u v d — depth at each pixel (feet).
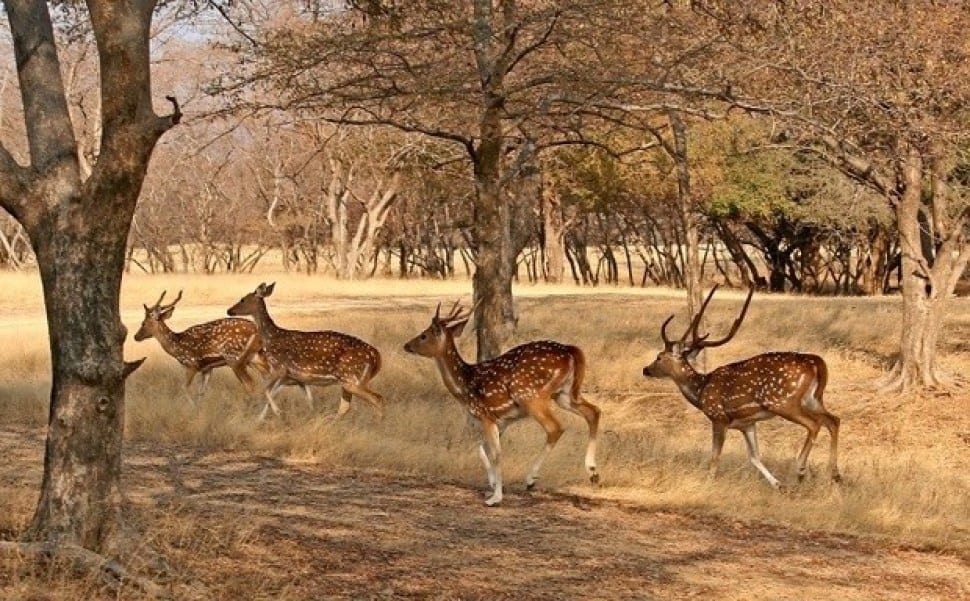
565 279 210.59
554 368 34.42
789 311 88.94
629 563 27.91
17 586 20.21
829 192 111.34
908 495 37.27
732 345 72.74
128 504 23.99
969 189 62.59
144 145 21.70
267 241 191.83
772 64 38.47
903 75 44.34
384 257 235.81
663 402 58.85
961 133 43.73
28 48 22.63
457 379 34.81
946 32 45.01
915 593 27.37
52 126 22.40
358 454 39.83
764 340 74.18
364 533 28.60
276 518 29.53
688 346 39.63
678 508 34.73
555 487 36.27
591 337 75.10
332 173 147.23
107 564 21.47
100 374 22.13
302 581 23.66
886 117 41.93
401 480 36.70
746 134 77.66
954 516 35.73
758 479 38.40
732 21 38.83
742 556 29.53
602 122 47.50
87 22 33.17
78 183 22.34
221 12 35.83
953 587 28.17
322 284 133.69
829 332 76.38
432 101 42.04
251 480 35.40
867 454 48.42
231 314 49.26
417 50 41.81
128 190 21.86
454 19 41.60
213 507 30.25
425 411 49.11
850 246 161.89
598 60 42.04
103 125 21.66
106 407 22.38
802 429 54.08
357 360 46.26
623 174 116.88
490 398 34.37
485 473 38.04
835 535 32.96
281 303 112.47
